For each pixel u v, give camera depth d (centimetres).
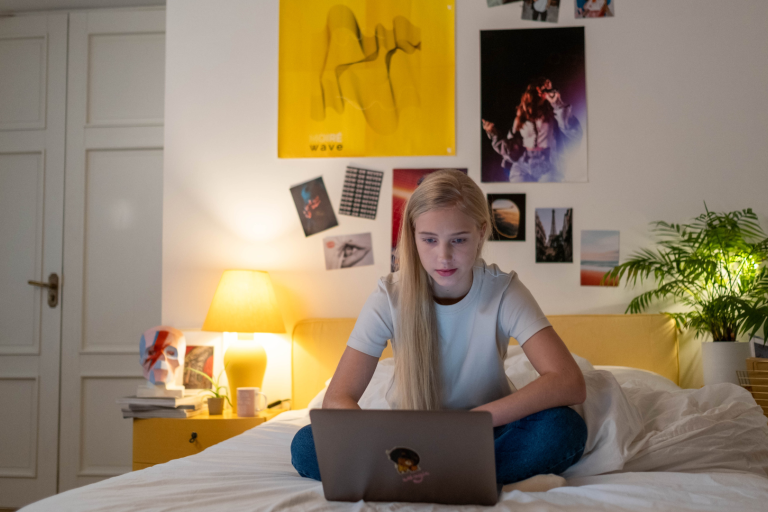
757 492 96
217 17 287
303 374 258
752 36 261
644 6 267
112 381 330
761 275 239
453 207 115
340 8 280
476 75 272
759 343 241
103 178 344
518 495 96
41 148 346
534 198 265
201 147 283
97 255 340
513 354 207
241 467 129
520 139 267
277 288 273
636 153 263
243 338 257
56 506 92
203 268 277
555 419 109
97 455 325
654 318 245
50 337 334
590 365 195
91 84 347
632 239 260
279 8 283
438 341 129
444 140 271
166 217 281
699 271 242
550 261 261
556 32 269
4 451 327
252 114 282
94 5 347
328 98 278
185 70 286
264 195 278
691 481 104
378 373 200
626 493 95
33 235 342
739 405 136
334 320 262
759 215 255
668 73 264
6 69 350
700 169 260
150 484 108
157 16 346
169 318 276
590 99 266
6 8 349
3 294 339
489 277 131
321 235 274
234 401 249
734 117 260
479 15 274
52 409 329
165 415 234
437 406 127
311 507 92
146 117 344
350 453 93
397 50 276
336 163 276
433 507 93
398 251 133
